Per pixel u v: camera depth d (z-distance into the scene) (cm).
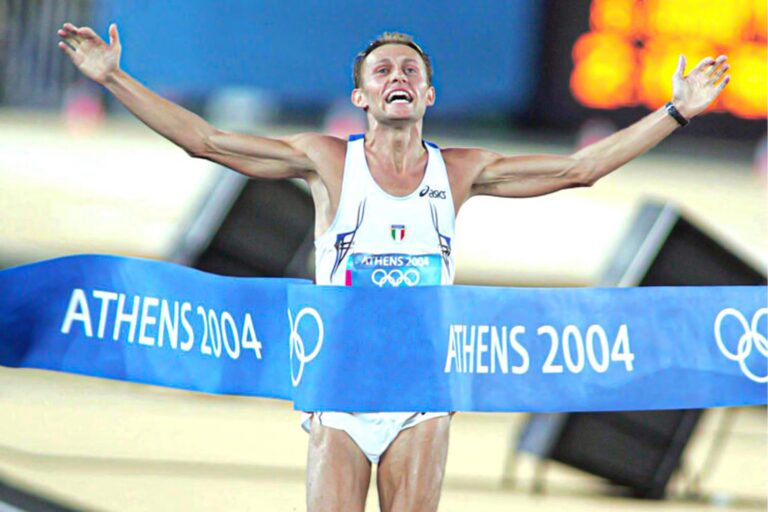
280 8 7131
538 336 1647
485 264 4391
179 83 7106
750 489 2533
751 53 6041
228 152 1569
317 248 1584
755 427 3108
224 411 2967
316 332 1569
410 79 1535
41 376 3212
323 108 7175
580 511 2300
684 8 5938
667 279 2445
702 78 1673
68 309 1739
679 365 1689
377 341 1570
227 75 7144
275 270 2744
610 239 4953
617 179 6331
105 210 4797
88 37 1552
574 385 1662
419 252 1560
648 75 6134
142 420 2814
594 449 2425
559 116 6762
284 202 2733
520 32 6912
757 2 5866
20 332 1744
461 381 1612
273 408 3039
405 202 1542
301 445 2689
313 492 1540
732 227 5031
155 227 4544
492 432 2919
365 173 1542
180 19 7081
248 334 1695
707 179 6356
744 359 1708
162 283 1720
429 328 1578
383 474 1577
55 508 2117
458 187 1591
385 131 1545
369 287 1555
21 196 4988
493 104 7019
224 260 2734
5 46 7269
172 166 5947
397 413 1572
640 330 1680
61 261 1733
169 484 2327
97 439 2620
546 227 5159
